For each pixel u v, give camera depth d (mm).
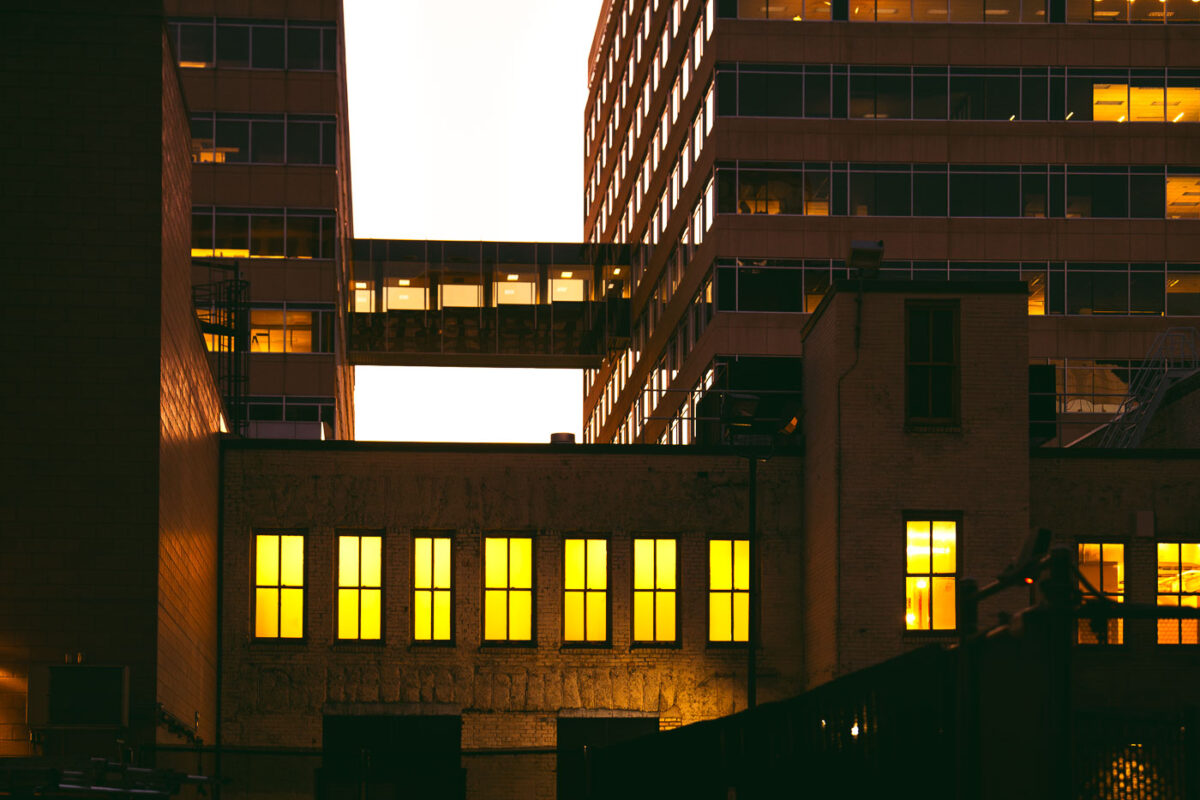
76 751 20203
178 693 23688
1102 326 62344
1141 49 63656
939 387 29188
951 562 28641
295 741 29672
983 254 62375
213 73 66750
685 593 30812
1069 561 9680
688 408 64750
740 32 62719
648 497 31109
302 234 66312
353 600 30391
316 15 67438
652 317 74250
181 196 23562
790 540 31125
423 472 30844
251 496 30391
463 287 76500
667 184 72125
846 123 62562
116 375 20906
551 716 30234
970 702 11203
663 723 30359
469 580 30578
